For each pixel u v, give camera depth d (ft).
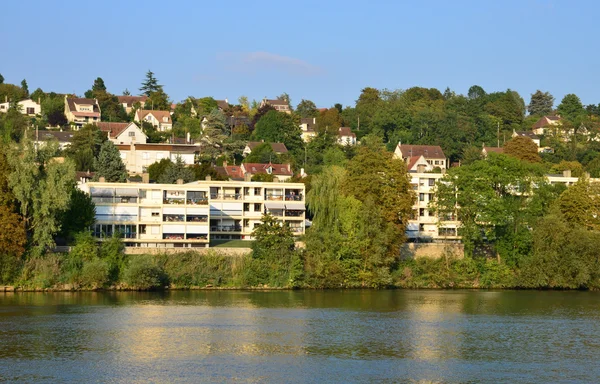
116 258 462.19
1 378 270.26
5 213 438.40
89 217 481.05
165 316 378.73
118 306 401.90
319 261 482.28
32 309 389.19
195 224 510.17
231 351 312.71
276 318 382.01
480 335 352.08
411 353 316.60
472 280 516.32
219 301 426.51
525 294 486.38
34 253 447.42
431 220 613.52
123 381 269.23
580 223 540.52
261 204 567.18
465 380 279.28
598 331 363.56
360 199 517.55
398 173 525.75
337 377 279.49
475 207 515.91
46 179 446.60
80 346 315.37
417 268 514.27
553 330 364.99
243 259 481.87
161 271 461.37
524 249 522.06
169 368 286.25
